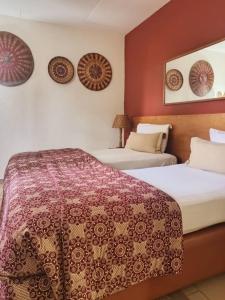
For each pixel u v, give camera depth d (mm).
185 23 2996
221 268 1565
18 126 3908
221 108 2516
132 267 1227
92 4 3299
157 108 3613
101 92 4391
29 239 1052
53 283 1032
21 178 1818
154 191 1504
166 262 1312
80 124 4305
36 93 3955
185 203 1434
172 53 3248
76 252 1092
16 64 3781
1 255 1072
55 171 2059
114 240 1193
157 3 3295
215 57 2547
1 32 3652
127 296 1271
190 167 2400
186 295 1469
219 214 1524
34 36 3848
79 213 1178
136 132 3834
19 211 1197
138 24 3967
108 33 4305
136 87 4145
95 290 1122
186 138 2967
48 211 1163
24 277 1067
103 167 2246
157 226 1306
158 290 1367
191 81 2887
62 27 3996
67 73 4094
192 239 1432
